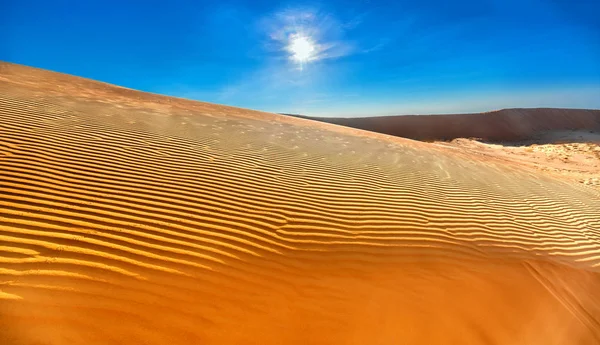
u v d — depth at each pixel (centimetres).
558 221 588
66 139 509
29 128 516
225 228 354
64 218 306
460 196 613
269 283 288
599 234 570
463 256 397
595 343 295
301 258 333
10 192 329
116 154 496
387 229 427
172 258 287
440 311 295
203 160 552
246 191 461
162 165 493
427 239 420
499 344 271
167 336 215
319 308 272
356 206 481
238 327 236
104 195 367
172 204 381
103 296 231
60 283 231
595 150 2434
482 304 315
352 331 255
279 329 243
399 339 257
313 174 593
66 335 197
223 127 873
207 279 273
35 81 1060
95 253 269
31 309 206
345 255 353
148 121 746
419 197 565
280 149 733
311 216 423
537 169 1482
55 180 375
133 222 327
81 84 1337
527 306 326
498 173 948
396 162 812
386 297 301
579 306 345
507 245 448
